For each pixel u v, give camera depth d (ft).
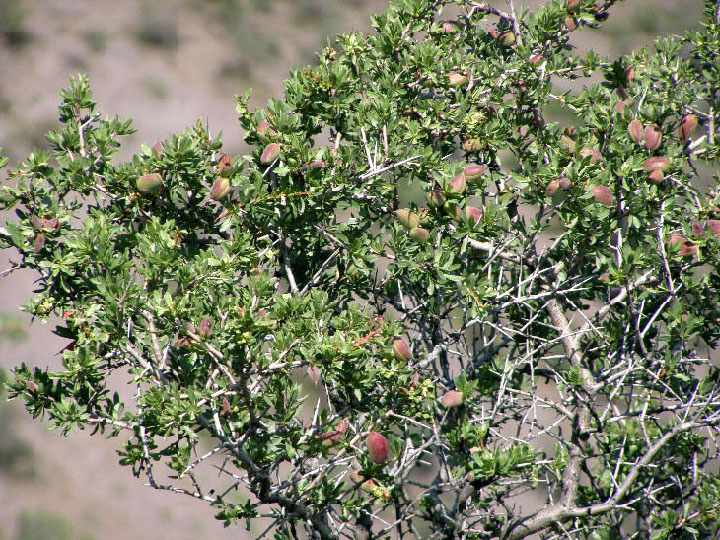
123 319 19.99
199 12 136.56
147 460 20.15
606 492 27.71
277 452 21.75
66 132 23.77
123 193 23.56
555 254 27.91
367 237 25.25
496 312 25.63
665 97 29.53
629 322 25.21
